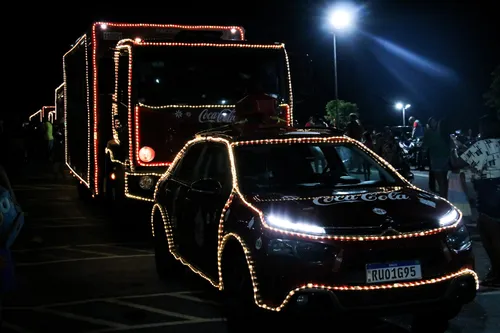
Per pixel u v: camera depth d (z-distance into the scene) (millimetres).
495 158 6754
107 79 11219
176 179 7582
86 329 6059
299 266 4965
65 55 16797
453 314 5625
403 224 5230
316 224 5141
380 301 4988
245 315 5422
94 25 11969
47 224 12031
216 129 7395
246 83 10820
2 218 5113
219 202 6148
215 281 6168
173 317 6352
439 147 11562
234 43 10828
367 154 6793
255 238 5230
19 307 6793
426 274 5152
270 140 6582
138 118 10227
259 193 5926
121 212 11266
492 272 7133
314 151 6820
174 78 10453
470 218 11125
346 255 4980
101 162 12391
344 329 5875
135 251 9562
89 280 7883
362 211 5348
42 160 27984
